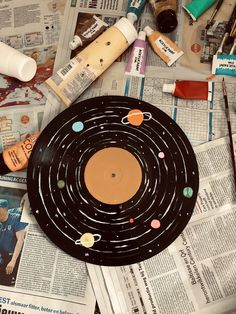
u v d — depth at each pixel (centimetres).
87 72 53
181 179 48
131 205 47
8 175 51
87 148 49
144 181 48
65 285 46
